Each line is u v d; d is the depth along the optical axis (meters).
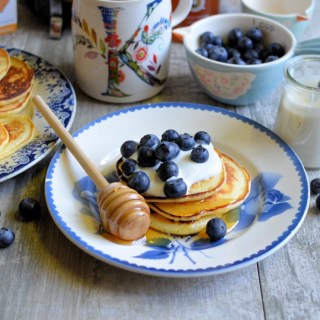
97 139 0.57
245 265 0.46
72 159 0.54
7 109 0.58
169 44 0.64
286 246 0.50
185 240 0.49
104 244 0.47
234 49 0.66
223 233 0.49
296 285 0.47
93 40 0.60
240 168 0.54
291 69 0.57
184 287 0.47
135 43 0.60
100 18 0.59
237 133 0.58
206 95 0.67
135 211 0.47
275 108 0.65
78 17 0.60
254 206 0.52
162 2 0.60
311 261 0.49
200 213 0.50
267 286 0.47
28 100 0.61
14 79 0.62
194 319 0.45
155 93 0.66
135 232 0.48
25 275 0.48
